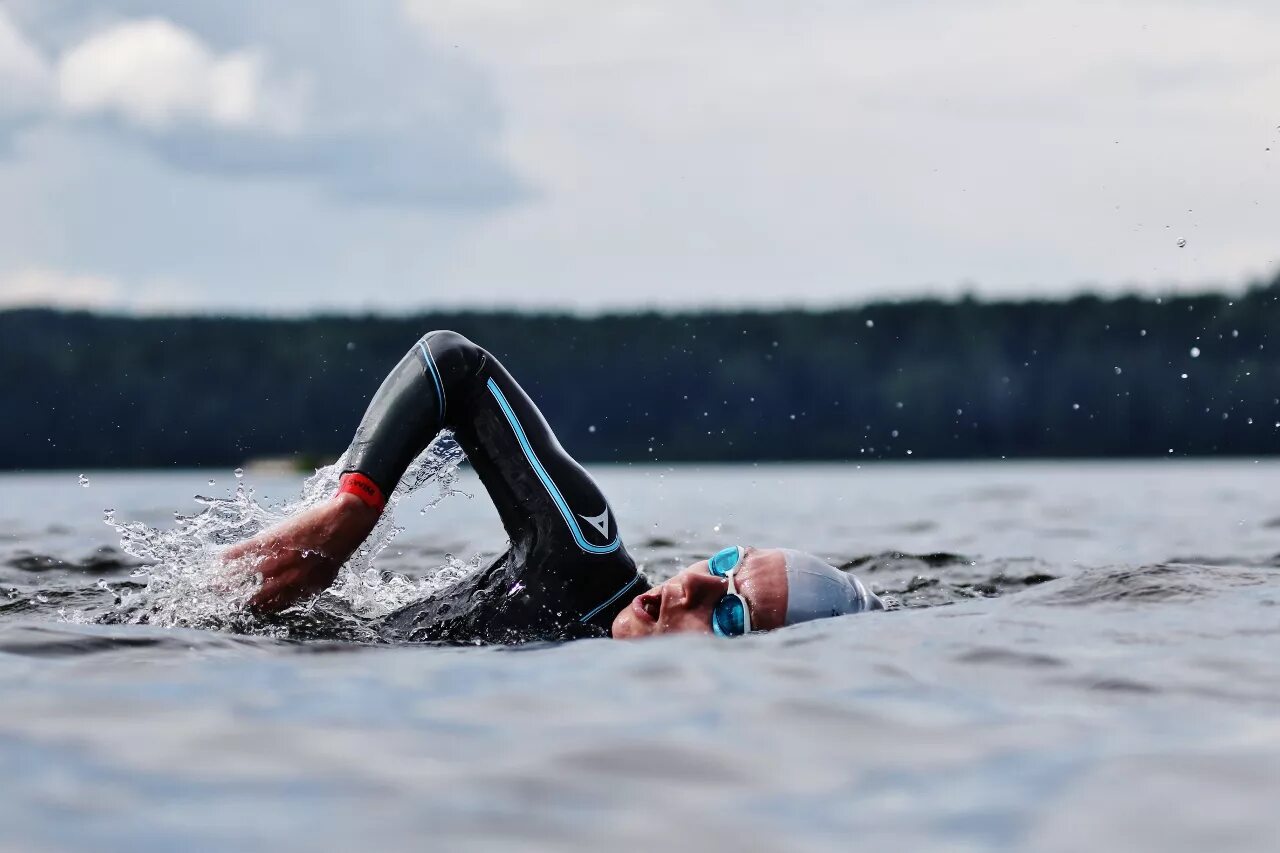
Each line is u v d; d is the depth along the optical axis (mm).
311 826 1870
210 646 3438
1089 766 2191
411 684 2887
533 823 1891
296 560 4223
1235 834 1842
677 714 2564
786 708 2619
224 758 2227
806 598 4109
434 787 2064
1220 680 2926
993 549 8211
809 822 1914
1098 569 4574
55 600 5043
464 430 4613
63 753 2248
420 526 10969
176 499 15289
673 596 4117
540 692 2785
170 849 1777
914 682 2895
